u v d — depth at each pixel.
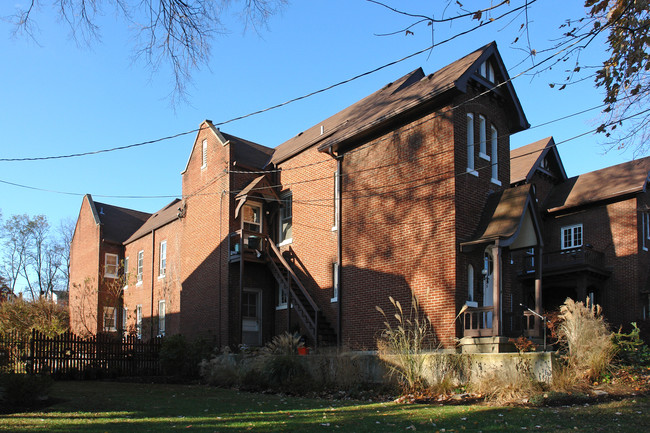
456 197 15.75
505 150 18.41
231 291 22.95
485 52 17.45
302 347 18.00
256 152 27.25
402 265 16.91
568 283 22.67
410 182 17.11
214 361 18.27
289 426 8.52
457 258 15.41
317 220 21.52
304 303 21.33
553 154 26.25
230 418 9.47
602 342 12.96
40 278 57.06
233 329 22.70
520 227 15.58
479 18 8.13
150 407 11.26
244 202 23.03
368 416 9.61
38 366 19.08
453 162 15.88
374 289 17.73
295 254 22.50
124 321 35.25
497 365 12.82
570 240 24.38
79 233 39.25
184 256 26.94
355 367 14.63
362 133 18.73
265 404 11.86
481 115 17.70
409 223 16.92
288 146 26.16
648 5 8.09
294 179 23.25
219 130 25.97
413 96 17.91
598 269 21.94
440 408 10.52
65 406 11.34
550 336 15.64
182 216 27.50
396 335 14.98
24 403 11.43
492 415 9.45
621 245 22.45
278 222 24.09
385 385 13.61
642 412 9.54
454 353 14.13
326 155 21.50
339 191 19.66
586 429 8.22
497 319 14.09
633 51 8.52
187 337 25.58
